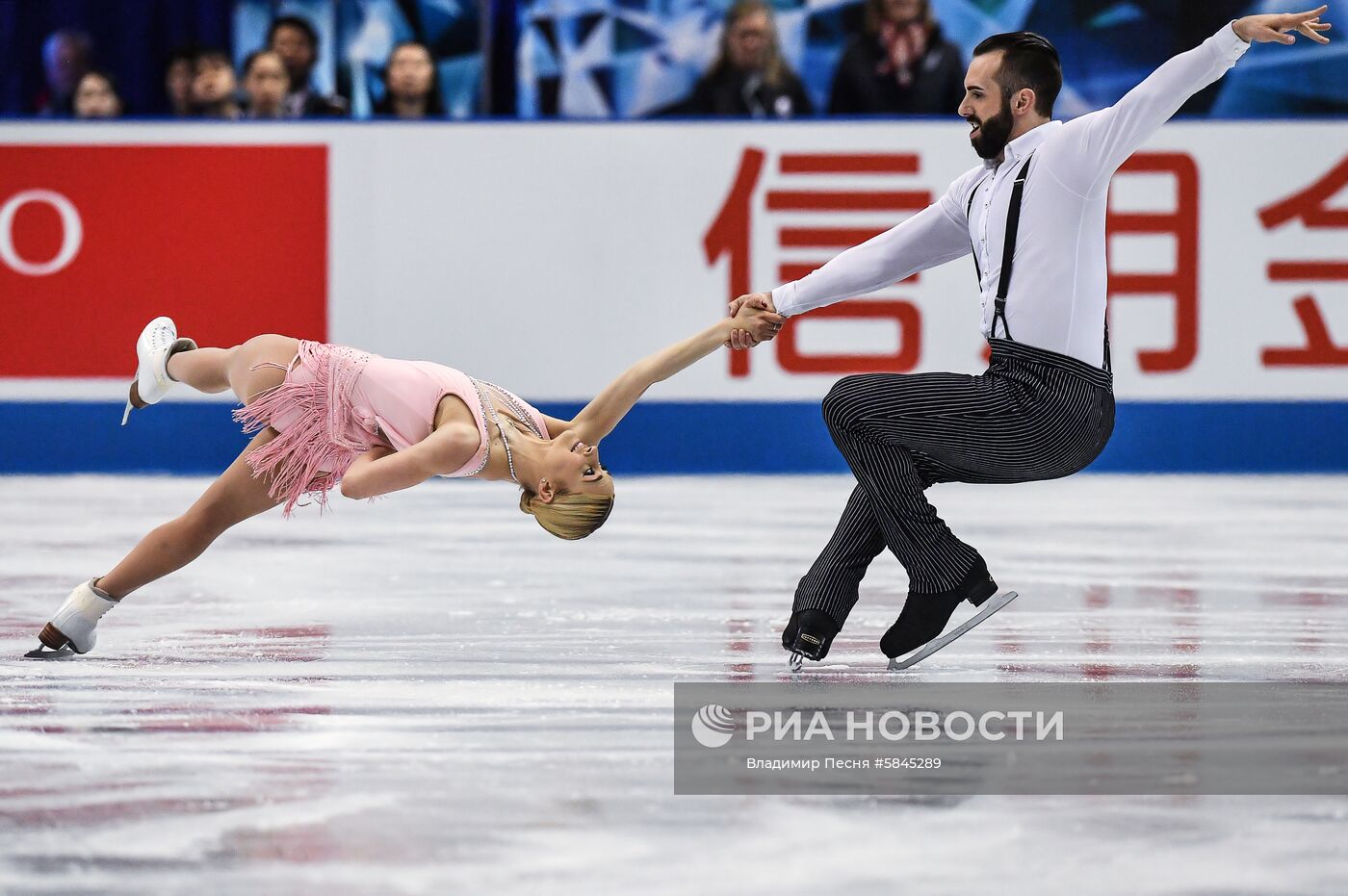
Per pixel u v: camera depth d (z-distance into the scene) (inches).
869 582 596.1
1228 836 293.1
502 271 947.3
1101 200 416.8
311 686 411.2
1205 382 946.7
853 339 941.8
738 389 946.7
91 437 930.7
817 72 1096.2
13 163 920.3
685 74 1107.9
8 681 415.5
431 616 513.3
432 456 412.2
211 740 356.2
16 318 923.4
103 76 989.8
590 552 652.7
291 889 264.5
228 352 464.1
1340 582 587.8
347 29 1083.3
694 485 895.7
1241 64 1104.8
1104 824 300.0
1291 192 940.6
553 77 1104.8
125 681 416.2
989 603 433.7
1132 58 1103.0
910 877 271.0
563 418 954.7
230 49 1103.6
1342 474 949.8
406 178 941.2
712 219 948.0
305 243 939.3
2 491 845.8
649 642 474.0
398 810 305.3
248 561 627.2
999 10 1103.6
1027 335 420.2
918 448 424.2
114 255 927.0
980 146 433.4
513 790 318.7
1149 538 698.2
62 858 278.8
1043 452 420.5
